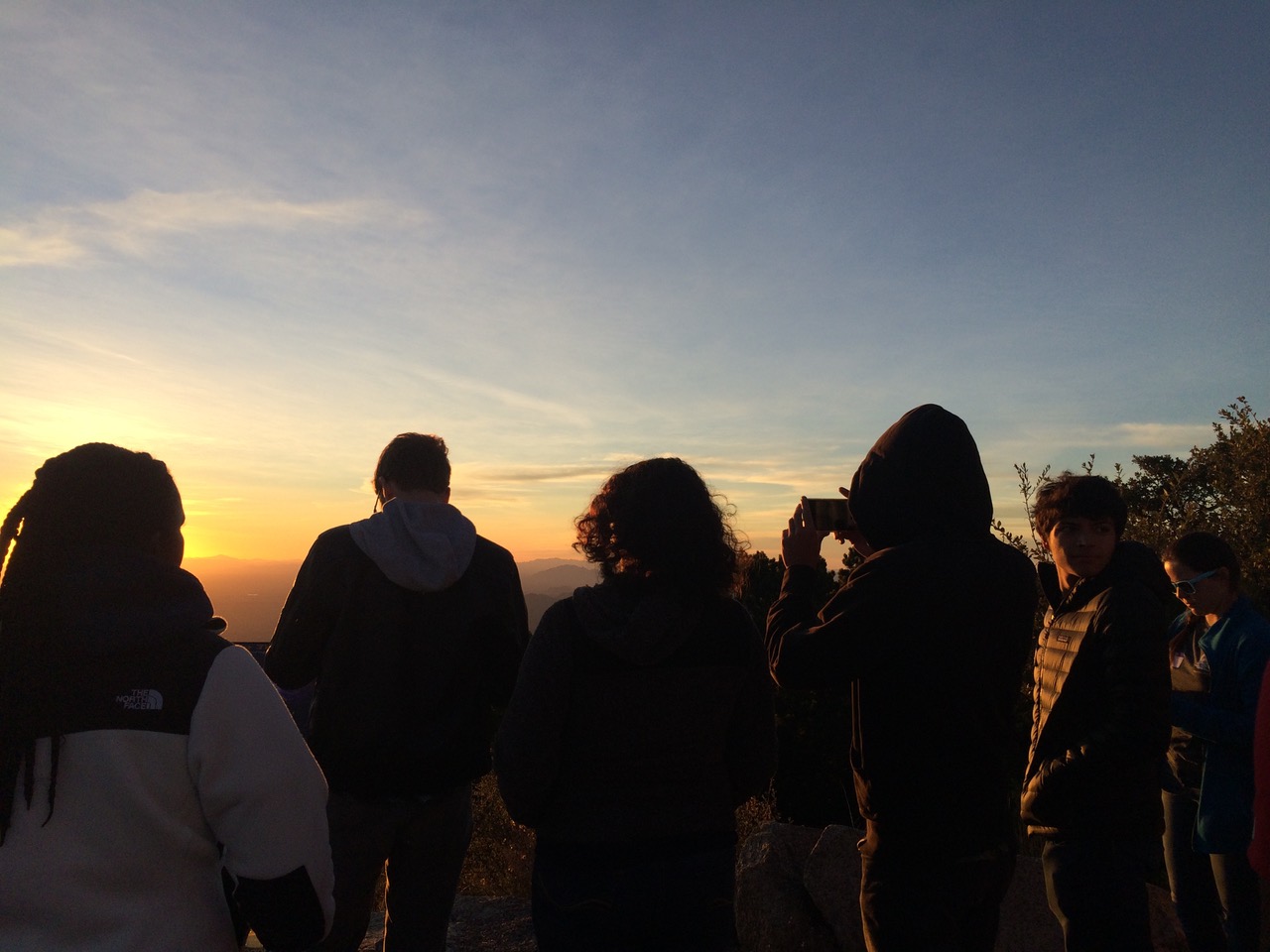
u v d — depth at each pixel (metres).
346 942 2.65
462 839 2.79
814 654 2.13
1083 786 2.22
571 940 1.79
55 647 1.34
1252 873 2.78
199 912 1.40
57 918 1.30
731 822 1.96
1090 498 2.44
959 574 2.12
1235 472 6.35
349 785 2.58
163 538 1.55
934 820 2.03
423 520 2.75
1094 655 2.30
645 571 1.90
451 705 2.70
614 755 1.83
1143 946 2.17
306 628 2.61
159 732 1.36
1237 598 2.96
